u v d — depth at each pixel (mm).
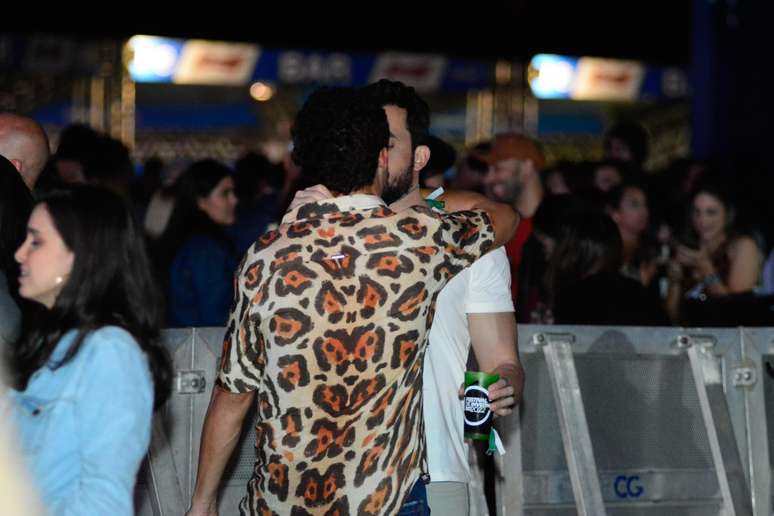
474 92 24359
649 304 7863
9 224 5180
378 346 4906
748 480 7316
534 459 6812
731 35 16406
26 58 21672
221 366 5004
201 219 9070
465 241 5148
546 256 8477
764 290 10969
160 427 6172
